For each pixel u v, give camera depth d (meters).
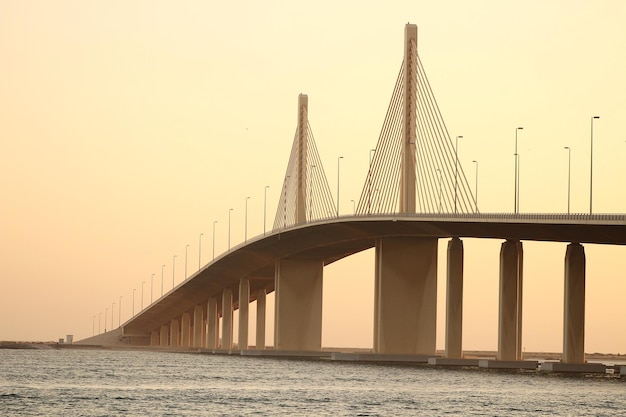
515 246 145.88
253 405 95.06
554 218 131.25
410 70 168.88
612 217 124.94
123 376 134.62
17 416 84.94
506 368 145.62
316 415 88.25
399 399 101.56
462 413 90.94
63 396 101.75
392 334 166.25
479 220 142.88
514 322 145.88
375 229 167.00
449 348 156.12
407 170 166.12
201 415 87.12
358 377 131.50
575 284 137.62
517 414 90.69
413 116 167.88
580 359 139.38
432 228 156.75
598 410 93.62
